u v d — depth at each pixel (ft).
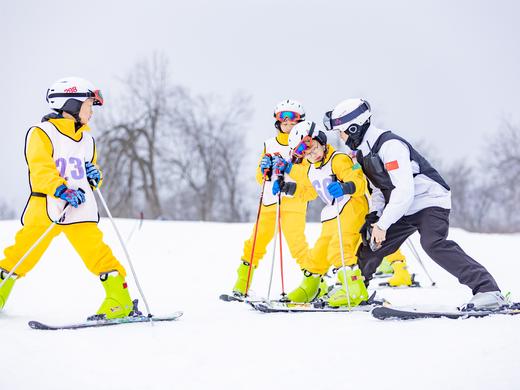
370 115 20.95
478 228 198.90
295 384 12.69
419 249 47.78
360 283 21.76
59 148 20.27
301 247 25.67
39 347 15.69
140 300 26.63
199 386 12.69
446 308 19.75
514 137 196.13
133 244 45.47
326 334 16.55
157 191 162.91
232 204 171.01
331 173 22.77
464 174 202.59
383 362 13.76
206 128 169.89
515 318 17.58
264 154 27.02
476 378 12.48
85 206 20.24
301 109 26.20
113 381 13.01
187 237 49.24
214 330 17.62
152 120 164.45
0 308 20.92
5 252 20.79
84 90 20.59
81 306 24.62
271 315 20.74
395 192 19.94
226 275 35.81
